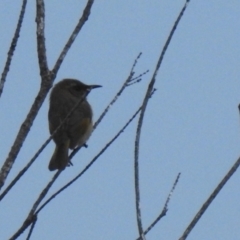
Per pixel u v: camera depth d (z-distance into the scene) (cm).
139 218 898
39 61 996
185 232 864
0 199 887
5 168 899
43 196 951
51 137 948
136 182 925
